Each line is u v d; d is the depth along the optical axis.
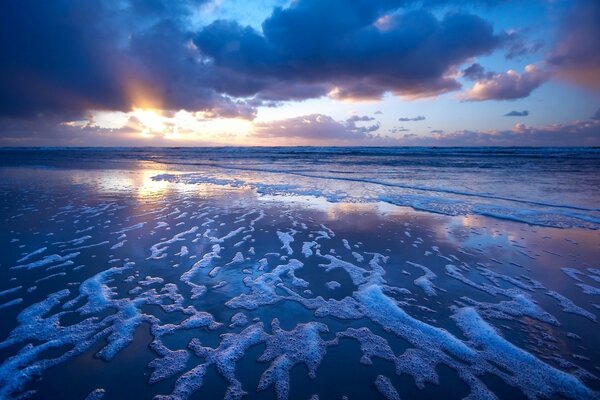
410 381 2.68
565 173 19.38
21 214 8.30
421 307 3.88
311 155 48.56
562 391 2.57
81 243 6.05
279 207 9.45
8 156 46.19
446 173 19.86
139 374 2.73
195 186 13.80
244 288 4.34
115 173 19.83
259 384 2.64
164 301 3.96
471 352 3.04
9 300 3.92
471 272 4.92
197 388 2.59
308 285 4.46
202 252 5.67
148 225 7.36
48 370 2.76
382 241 6.40
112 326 3.41
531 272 4.91
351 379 2.70
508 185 14.18
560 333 3.32
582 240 6.45
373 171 21.55
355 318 3.64
